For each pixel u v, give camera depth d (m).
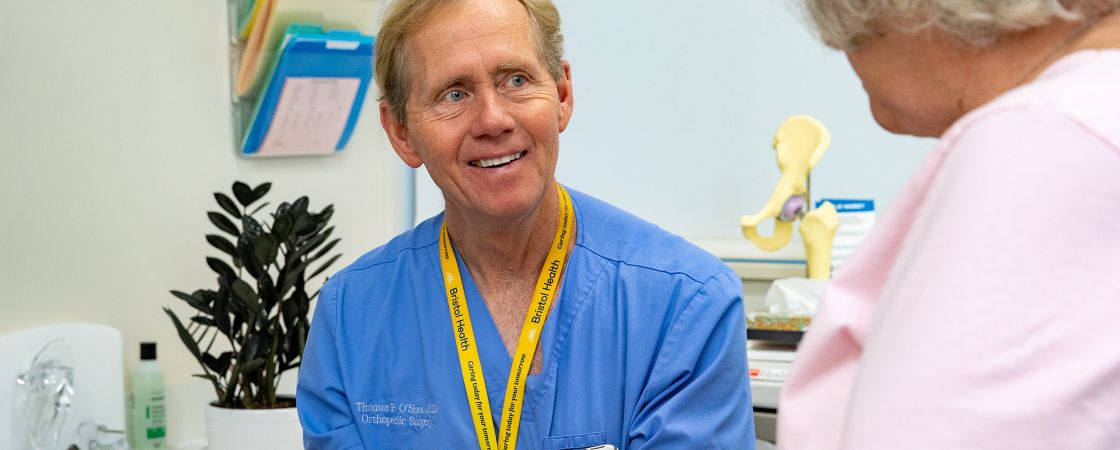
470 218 1.38
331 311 1.50
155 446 2.18
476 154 1.31
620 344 1.39
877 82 0.76
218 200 2.10
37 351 2.02
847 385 0.71
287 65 2.30
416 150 1.39
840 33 0.74
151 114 2.24
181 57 2.28
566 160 3.16
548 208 1.42
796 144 2.67
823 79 3.12
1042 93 0.63
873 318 0.66
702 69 3.14
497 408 1.41
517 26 1.32
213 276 2.37
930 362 0.59
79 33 2.11
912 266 0.63
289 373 2.52
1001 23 0.67
